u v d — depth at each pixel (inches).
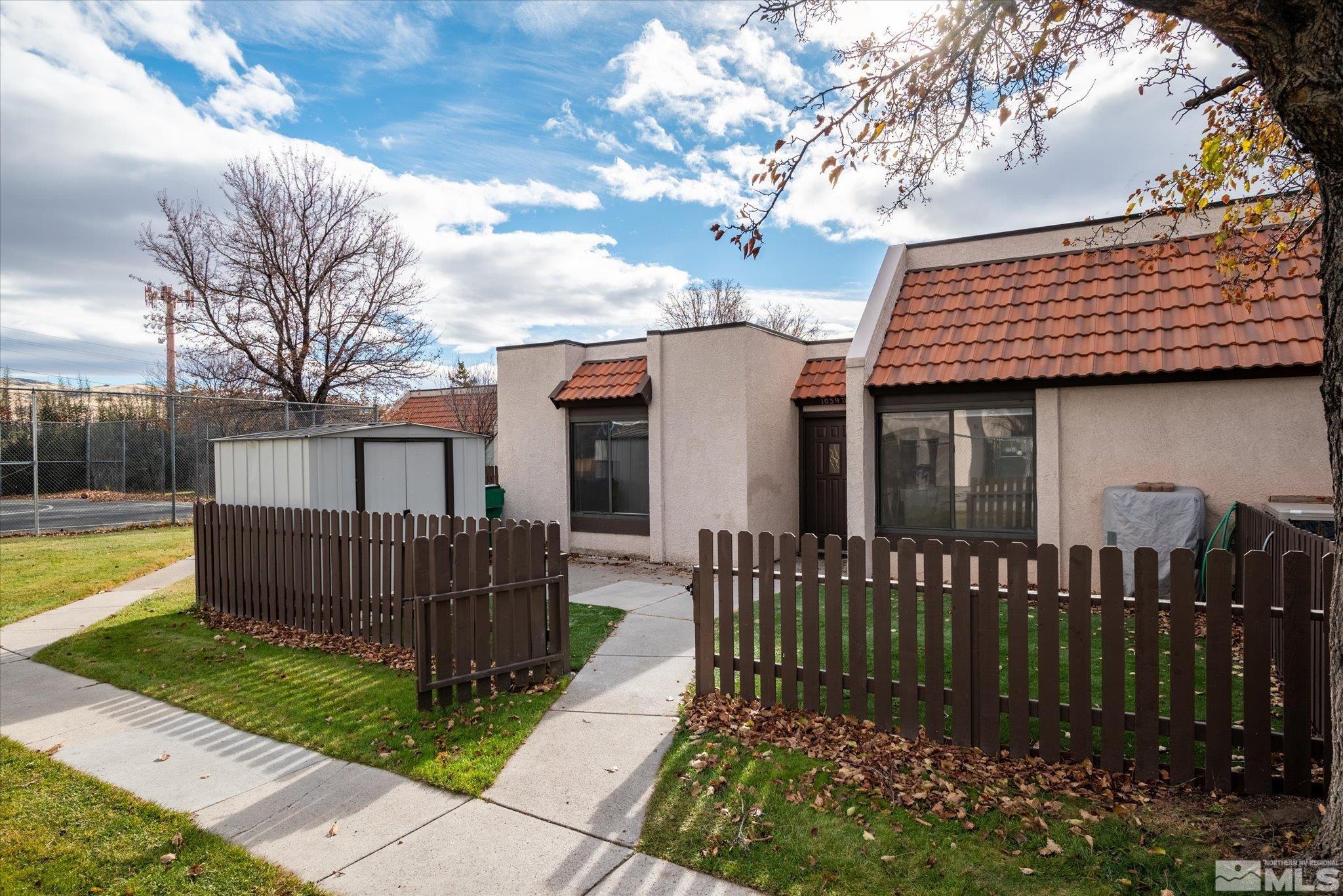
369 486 354.0
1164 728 147.0
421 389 1035.3
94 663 249.9
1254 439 304.5
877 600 174.7
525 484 534.6
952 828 132.1
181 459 865.5
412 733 184.2
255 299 824.3
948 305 390.0
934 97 175.9
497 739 179.5
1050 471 337.7
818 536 506.6
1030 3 159.0
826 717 183.5
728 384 442.9
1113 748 150.4
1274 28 98.4
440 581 204.2
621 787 153.7
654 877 121.0
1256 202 233.5
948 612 319.0
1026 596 157.8
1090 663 152.9
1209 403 311.6
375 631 267.0
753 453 444.5
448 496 393.7
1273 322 302.8
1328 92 95.7
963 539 362.6
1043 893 112.5
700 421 453.7
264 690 220.1
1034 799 141.0
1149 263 259.4
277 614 300.5
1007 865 120.2
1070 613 153.9
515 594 219.8
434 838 134.4
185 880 121.5
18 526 640.4
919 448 373.4
